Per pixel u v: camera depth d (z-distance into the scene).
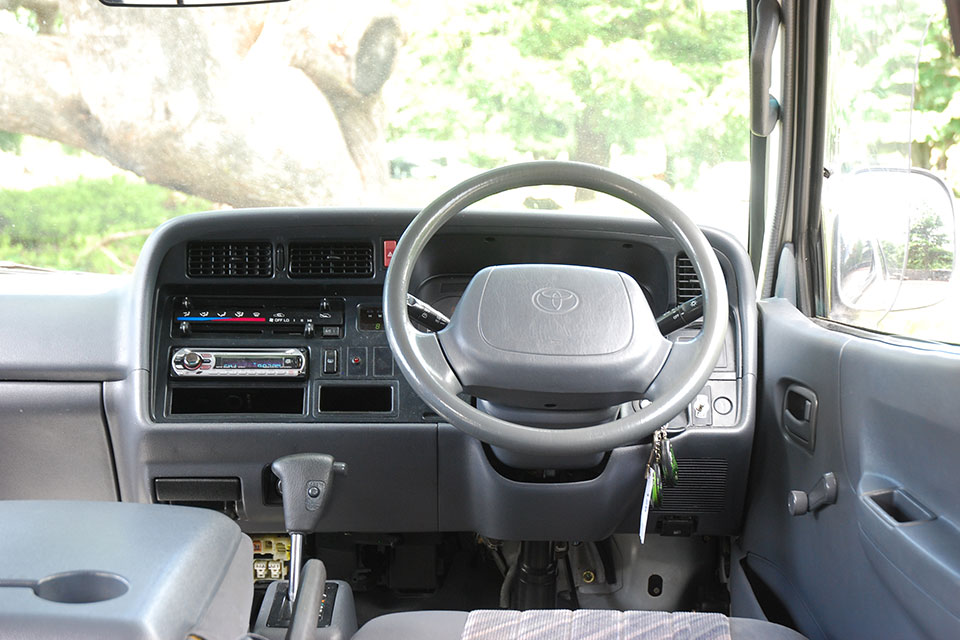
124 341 1.92
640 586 2.16
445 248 1.97
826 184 1.86
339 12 3.18
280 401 1.95
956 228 1.34
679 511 1.98
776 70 1.90
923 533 1.23
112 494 2.00
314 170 3.20
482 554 2.27
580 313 1.46
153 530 0.90
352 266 1.95
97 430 1.95
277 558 2.12
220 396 1.95
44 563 0.80
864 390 1.46
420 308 1.51
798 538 1.73
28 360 1.90
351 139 3.15
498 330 1.45
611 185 1.45
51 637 0.70
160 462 1.92
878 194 1.64
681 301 1.97
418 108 3.15
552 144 2.90
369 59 3.18
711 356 1.39
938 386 1.22
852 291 1.77
